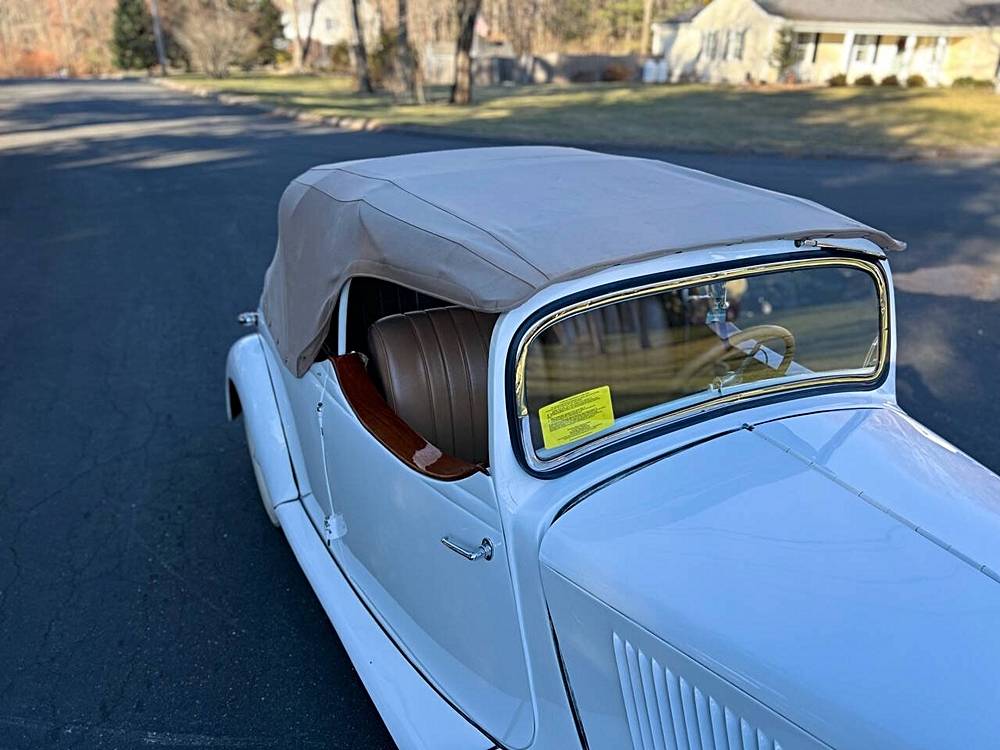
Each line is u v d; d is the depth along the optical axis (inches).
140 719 111.7
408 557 95.5
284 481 130.1
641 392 84.8
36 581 140.0
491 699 87.3
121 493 167.2
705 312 87.4
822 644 61.7
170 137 724.7
